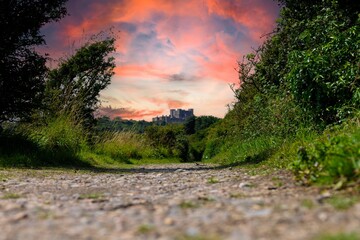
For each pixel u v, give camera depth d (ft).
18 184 20.68
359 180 13.17
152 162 73.05
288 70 41.39
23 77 39.50
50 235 8.49
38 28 40.29
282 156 26.96
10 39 38.83
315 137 27.50
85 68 59.82
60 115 45.93
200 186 18.20
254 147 42.57
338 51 29.96
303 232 7.88
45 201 13.75
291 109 34.76
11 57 39.70
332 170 14.62
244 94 59.88
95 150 54.85
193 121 211.61
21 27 38.68
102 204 12.74
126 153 67.36
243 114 60.03
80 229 8.96
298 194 13.25
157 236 8.18
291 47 44.34
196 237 7.95
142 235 8.30
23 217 10.43
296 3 46.32
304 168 18.74
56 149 41.68
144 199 13.87
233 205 11.38
